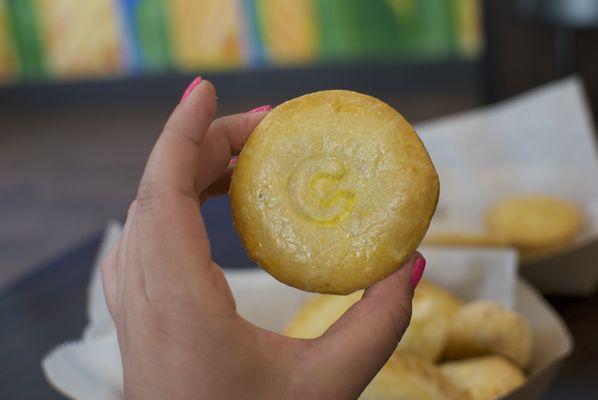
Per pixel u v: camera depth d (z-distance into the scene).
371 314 0.35
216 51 2.67
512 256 0.55
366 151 0.36
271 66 2.66
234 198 0.37
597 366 0.53
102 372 0.46
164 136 0.33
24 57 2.74
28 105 2.78
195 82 0.35
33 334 0.60
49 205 2.02
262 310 0.53
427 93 2.54
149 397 0.33
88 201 2.03
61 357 0.47
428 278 0.56
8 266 1.74
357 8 2.55
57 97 2.78
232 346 0.33
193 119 0.33
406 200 0.35
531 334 0.52
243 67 2.67
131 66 2.73
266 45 2.64
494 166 0.76
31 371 0.56
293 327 0.50
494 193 0.74
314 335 0.49
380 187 0.35
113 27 2.69
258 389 0.33
